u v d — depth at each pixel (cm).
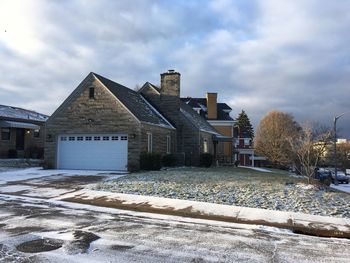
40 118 3847
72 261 617
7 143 3195
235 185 1597
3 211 1059
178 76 3070
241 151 6931
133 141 2327
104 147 2416
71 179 1797
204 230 888
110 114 2395
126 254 667
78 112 2475
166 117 3055
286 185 1680
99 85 2441
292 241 809
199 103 5316
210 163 3059
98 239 764
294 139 4338
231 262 641
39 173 2112
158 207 1135
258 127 6831
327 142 4625
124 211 1108
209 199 1277
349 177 4612
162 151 2712
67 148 2502
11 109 3719
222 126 5022
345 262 661
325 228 927
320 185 1744
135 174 2041
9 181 1711
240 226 945
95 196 1309
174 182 1644
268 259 664
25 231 817
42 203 1204
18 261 611
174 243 753
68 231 827
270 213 1078
